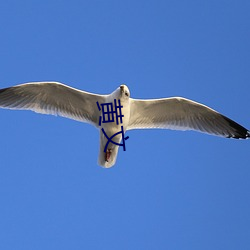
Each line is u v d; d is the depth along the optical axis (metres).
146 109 14.67
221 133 15.34
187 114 14.98
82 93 14.22
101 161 14.22
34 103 14.61
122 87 13.55
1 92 14.48
